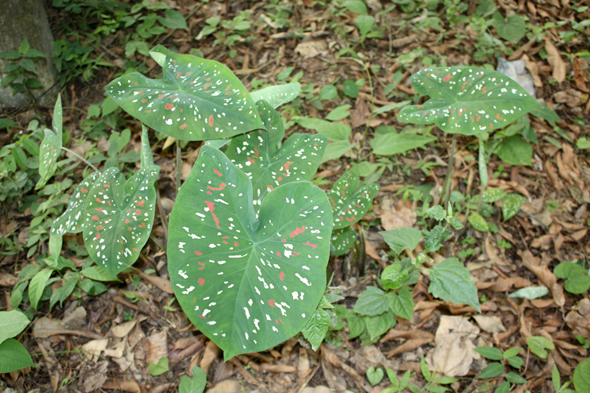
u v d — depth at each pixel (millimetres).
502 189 1235
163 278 1173
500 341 1107
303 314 724
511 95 1004
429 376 1028
